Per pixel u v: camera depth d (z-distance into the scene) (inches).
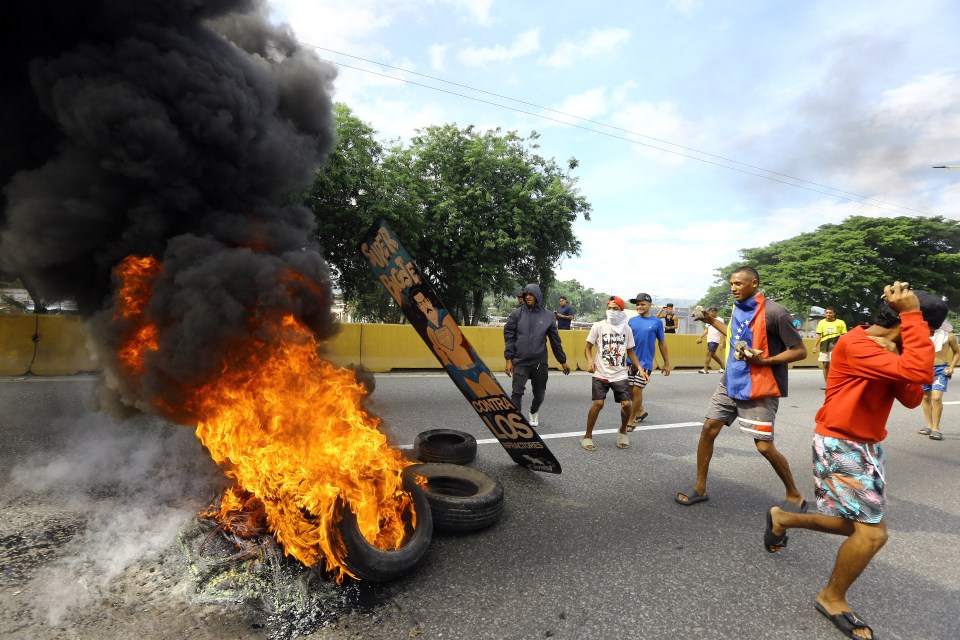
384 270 149.6
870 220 1742.1
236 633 76.3
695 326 1673.2
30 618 76.9
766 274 1727.4
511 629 81.4
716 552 113.3
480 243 815.7
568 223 844.0
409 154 800.9
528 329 216.4
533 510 133.2
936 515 145.6
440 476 134.7
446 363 149.0
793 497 139.4
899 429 268.1
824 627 86.7
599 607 89.0
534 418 232.1
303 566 93.8
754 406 136.3
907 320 85.9
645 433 226.7
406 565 93.2
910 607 95.2
